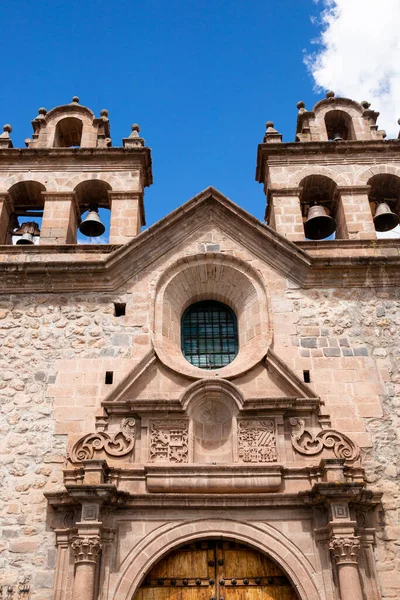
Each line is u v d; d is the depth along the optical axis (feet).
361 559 38.37
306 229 59.31
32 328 48.42
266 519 40.04
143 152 60.54
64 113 65.62
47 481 41.52
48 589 37.78
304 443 42.96
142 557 38.60
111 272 50.60
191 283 52.42
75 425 43.80
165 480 40.75
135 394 45.01
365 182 58.75
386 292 50.57
